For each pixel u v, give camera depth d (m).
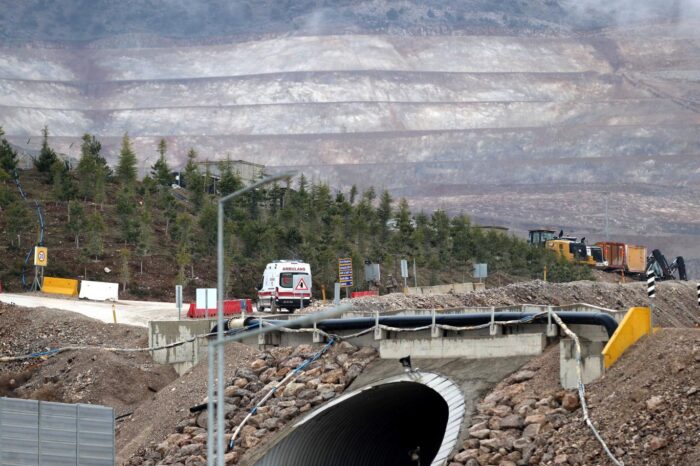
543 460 109.25
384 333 149.88
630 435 105.75
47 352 181.50
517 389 123.75
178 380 164.88
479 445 116.25
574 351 119.75
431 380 135.00
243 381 152.88
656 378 111.44
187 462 139.88
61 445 121.75
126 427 155.88
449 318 142.88
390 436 152.50
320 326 157.88
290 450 139.38
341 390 144.12
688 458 99.62
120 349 180.50
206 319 179.38
